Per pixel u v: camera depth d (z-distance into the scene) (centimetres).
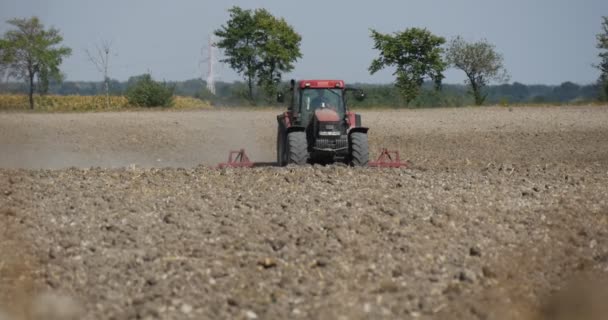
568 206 3562
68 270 2516
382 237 2922
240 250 2738
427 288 2381
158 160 6475
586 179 4453
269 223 3084
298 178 4166
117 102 16150
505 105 14350
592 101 15088
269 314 2144
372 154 6681
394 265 2588
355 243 2803
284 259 2636
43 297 2227
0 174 4331
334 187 3906
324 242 2819
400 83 15425
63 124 9775
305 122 5019
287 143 4897
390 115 11500
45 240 2836
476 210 3431
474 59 15675
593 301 2270
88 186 3934
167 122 10081
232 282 2422
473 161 5953
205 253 2681
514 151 6838
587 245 2897
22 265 2556
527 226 3170
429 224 3130
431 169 4900
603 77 15338
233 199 3600
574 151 6725
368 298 2280
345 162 5091
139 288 2377
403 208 3397
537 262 2658
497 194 3847
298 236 2884
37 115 11731
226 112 12500
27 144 7594
